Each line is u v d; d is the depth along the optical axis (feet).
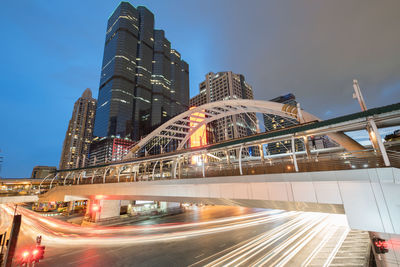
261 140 60.44
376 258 36.27
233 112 165.78
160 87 629.92
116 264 59.06
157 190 78.95
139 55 604.08
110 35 602.44
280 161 54.70
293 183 46.75
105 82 534.78
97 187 109.50
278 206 52.60
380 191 36.01
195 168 80.89
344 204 39.32
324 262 52.54
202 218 138.21
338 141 61.72
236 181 57.21
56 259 63.67
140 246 75.66
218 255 63.10
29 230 107.55
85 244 79.51
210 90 498.28
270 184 50.44
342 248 61.16
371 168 37.60
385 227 34.58
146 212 160.97
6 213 173.17
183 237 87.25
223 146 69.67
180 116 192.34
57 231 104.73
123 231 101.76
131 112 517.14
